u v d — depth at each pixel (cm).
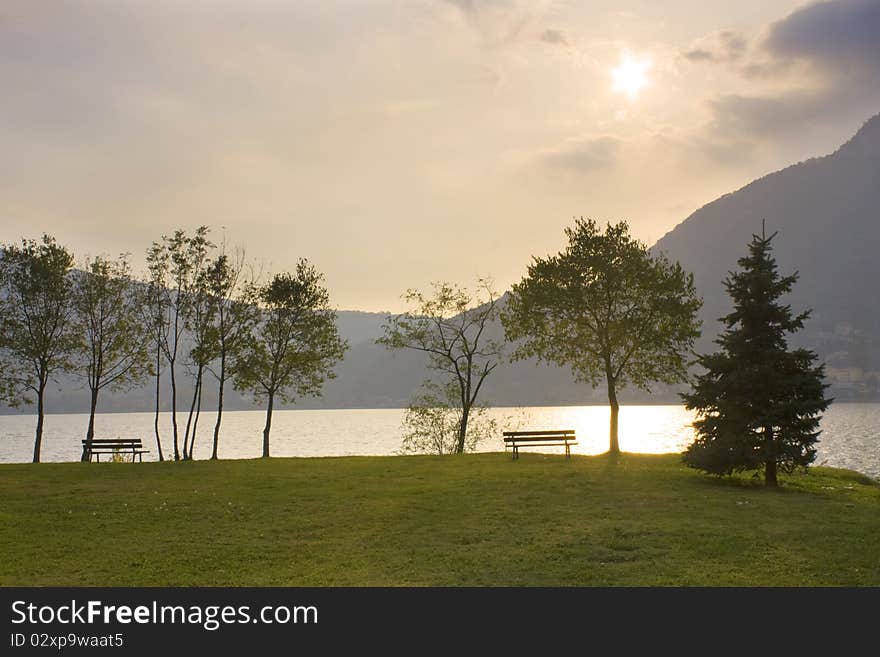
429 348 5072
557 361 4278
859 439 10450
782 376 2575
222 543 1861
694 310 3944
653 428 16388
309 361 4497
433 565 1622
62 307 4284
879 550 1689
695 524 1950
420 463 3462
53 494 2602
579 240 3984
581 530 1902
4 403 4228
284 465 3462
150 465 3538
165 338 4450
